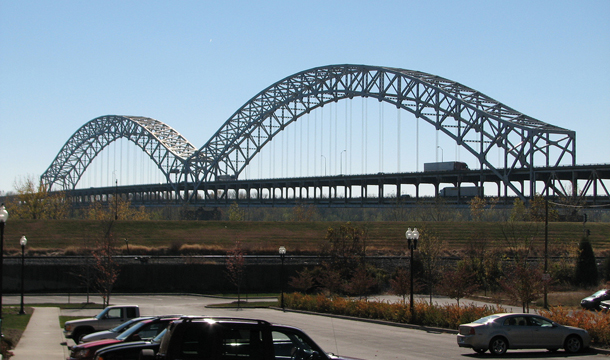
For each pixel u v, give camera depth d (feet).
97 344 65.57
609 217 507.30
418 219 386.11
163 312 148.56
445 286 172.24
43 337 95.35
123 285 220.23
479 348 82.74
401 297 195.00
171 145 634.02
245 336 43.04
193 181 580.30
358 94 386.52
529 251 218.59
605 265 208.23
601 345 88.28
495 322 83.05
